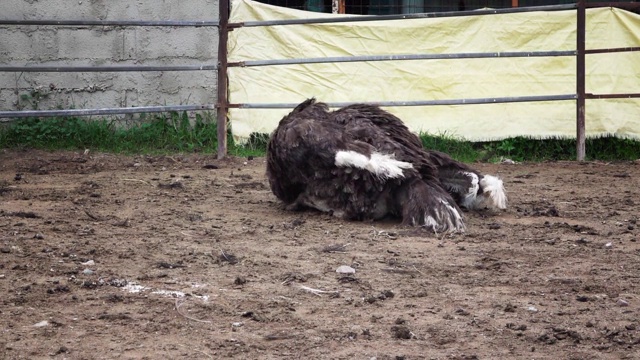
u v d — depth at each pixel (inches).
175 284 442.6
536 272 472.7
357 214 583.5
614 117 928.3
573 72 930.1
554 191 721.6
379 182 569.9
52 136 943.7
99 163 841.5
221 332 378.3
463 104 893.8
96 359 347.3
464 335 378.6
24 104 969.5
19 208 619.5
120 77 979.9
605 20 925.2
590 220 607.5
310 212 613.9
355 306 414.0
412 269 474.3
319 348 362.0
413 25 933.8
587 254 511.5
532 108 933.8
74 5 965.2
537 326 390.3
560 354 359.6
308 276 458.0
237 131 933.2
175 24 859.4
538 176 807.1
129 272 462.3
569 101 932.6
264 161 860.6
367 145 577.9
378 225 574.6
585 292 440.8
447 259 494.6
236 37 936.9
